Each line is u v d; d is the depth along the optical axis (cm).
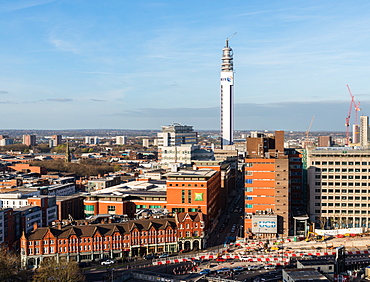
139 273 19112
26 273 18550
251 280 17925
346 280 17862
